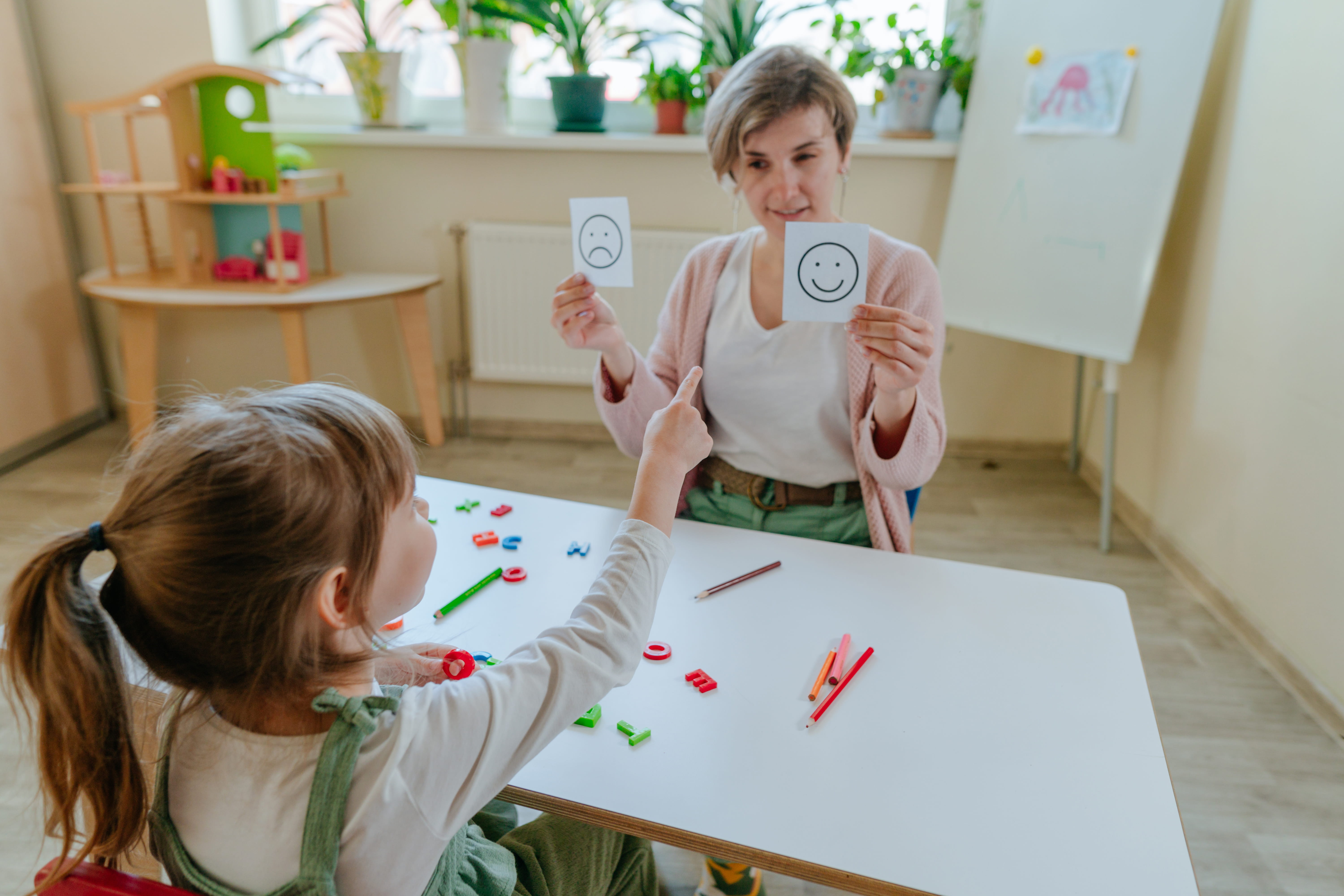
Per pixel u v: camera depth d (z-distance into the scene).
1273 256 2.04
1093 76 2.35
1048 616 1.02
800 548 1.17
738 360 1.39
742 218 2.91
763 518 1.39
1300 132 1.96
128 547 0.58
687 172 2.88
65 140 2.94
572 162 2.90
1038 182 2.50
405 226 3.01
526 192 2.94
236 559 0.57
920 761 0.79
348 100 3.06
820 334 1.34
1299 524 1.90
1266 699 1.87
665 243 2.88
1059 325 2.48
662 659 0.92
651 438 0.81
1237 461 2.15
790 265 1.08
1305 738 1.75
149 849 0.68
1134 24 2.26
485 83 2.83
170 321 3.10
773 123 1.27
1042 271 2.51
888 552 1.17
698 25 2.79
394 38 3.01
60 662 0.57
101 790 0.60
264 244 2.78
